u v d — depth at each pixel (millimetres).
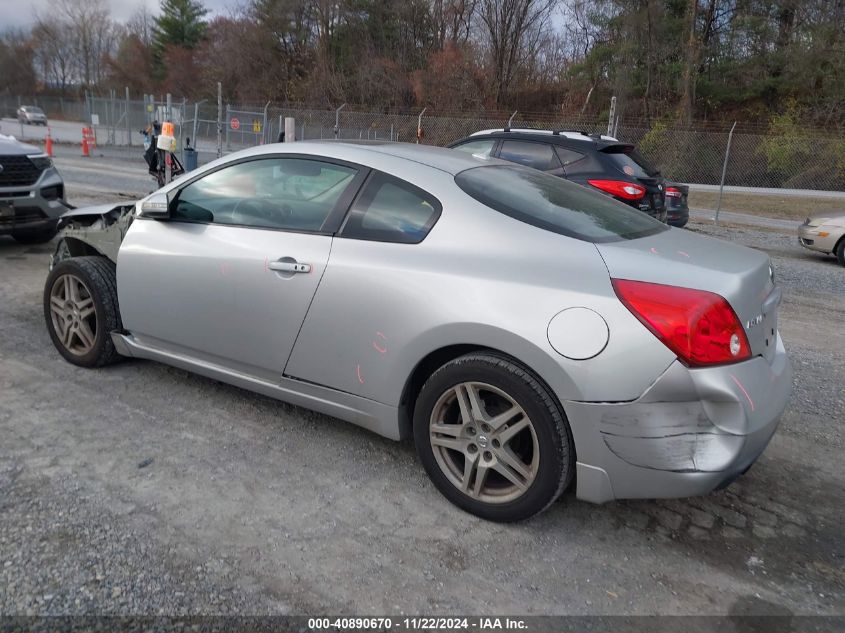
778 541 2898
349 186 3293
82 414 3727
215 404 3955
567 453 2672
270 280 3332
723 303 2529
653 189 8297
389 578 2535
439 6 42312
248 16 48562
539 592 2506
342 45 44188
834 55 28656
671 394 2482
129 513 2834
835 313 6980
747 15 32375
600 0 34469
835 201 19172
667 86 33094
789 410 4297
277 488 3107
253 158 3648
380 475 3275
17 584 2371
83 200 12078
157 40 62531
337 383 3238
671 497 2566
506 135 8656
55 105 51000
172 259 3705
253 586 2447
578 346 2549
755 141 23062
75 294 4270
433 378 2928
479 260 2855
